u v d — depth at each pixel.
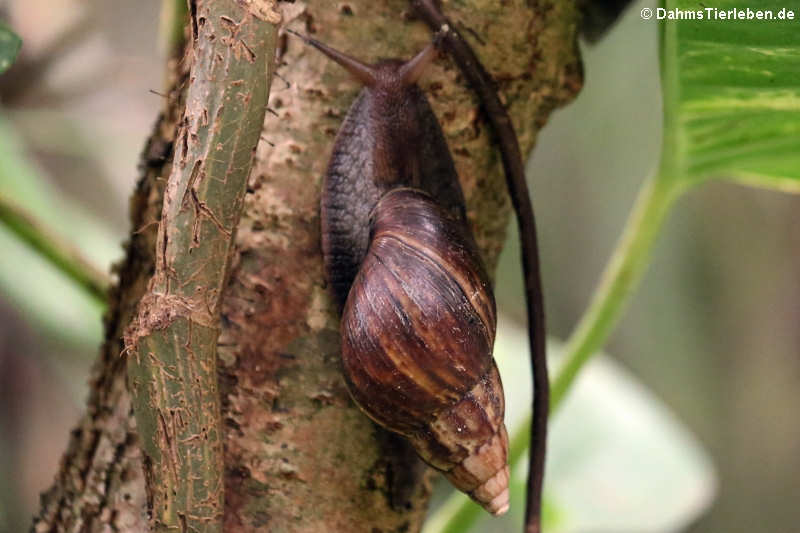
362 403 1.05
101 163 2.12
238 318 1.06
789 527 2.57
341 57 1.06
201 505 1.03
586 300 2.68
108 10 1.75
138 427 1.03
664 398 2.66
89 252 1.38
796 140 1.10
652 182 1.13
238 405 1.06
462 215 1.08
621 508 1.26
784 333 2.61
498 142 1.07
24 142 1.61
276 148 1.06
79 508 1.07
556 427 1.32
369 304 1.05
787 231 2.58
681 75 1.08
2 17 1.63
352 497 1.06
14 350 2.12
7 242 1.35
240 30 1.01
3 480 2.07
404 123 1.07
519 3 1.06
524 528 1.10
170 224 1.02
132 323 1.02
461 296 1.06
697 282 2.65
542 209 2.68
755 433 2.63
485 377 1.07
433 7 1.06
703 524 2.61
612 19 1.14
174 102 1.07
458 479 1.07
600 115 2.52
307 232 1.06
